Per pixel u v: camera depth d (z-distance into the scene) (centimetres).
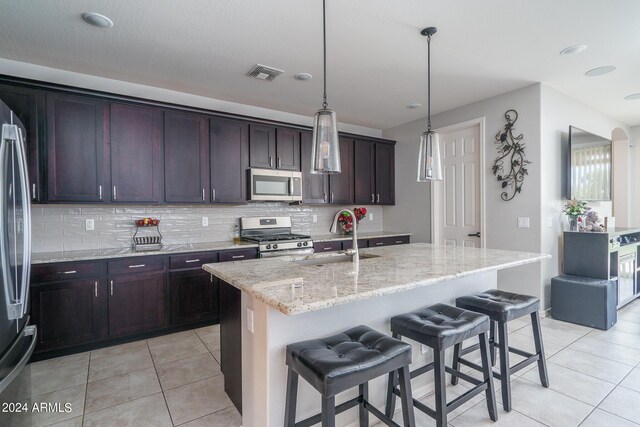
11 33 242
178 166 341
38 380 236
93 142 297
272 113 438
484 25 240
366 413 169
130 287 298
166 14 221
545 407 199
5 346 154
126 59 287
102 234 331
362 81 341
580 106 414
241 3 211
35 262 259
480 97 393
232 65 301
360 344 151
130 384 231
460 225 436
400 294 205
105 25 233
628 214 541
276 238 395
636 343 289
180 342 302
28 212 181
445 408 157
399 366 142
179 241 374
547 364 252
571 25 241
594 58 295
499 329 196
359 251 272
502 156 382
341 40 259
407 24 238
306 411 166
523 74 328
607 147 454
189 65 300
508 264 212
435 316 183
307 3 212
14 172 167
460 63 303
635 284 412
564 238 369
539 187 352
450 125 439
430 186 470
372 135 539
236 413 198
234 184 376
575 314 337
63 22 229
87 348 283
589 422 185
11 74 287
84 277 278
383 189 512
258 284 157
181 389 224
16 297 165
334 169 188
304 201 430
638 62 303
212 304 342
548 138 361
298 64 300
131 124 316
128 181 314
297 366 140
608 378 231
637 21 236
